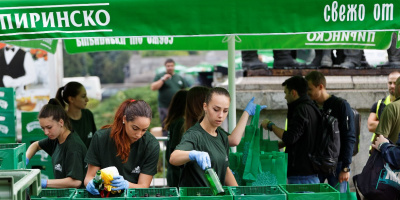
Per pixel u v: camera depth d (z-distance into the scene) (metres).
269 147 6.55
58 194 4.21
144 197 3.85
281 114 9.09
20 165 4.40
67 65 39.75
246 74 9.34
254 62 9.36
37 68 12.97
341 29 4.64
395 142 5.93
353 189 9.26
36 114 7.16
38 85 13.04
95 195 4.24
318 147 6.61
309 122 6.55
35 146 6.21
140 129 4.69
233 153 5.98
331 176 7.23
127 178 4.95
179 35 4.64
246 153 5.71
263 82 9.19
